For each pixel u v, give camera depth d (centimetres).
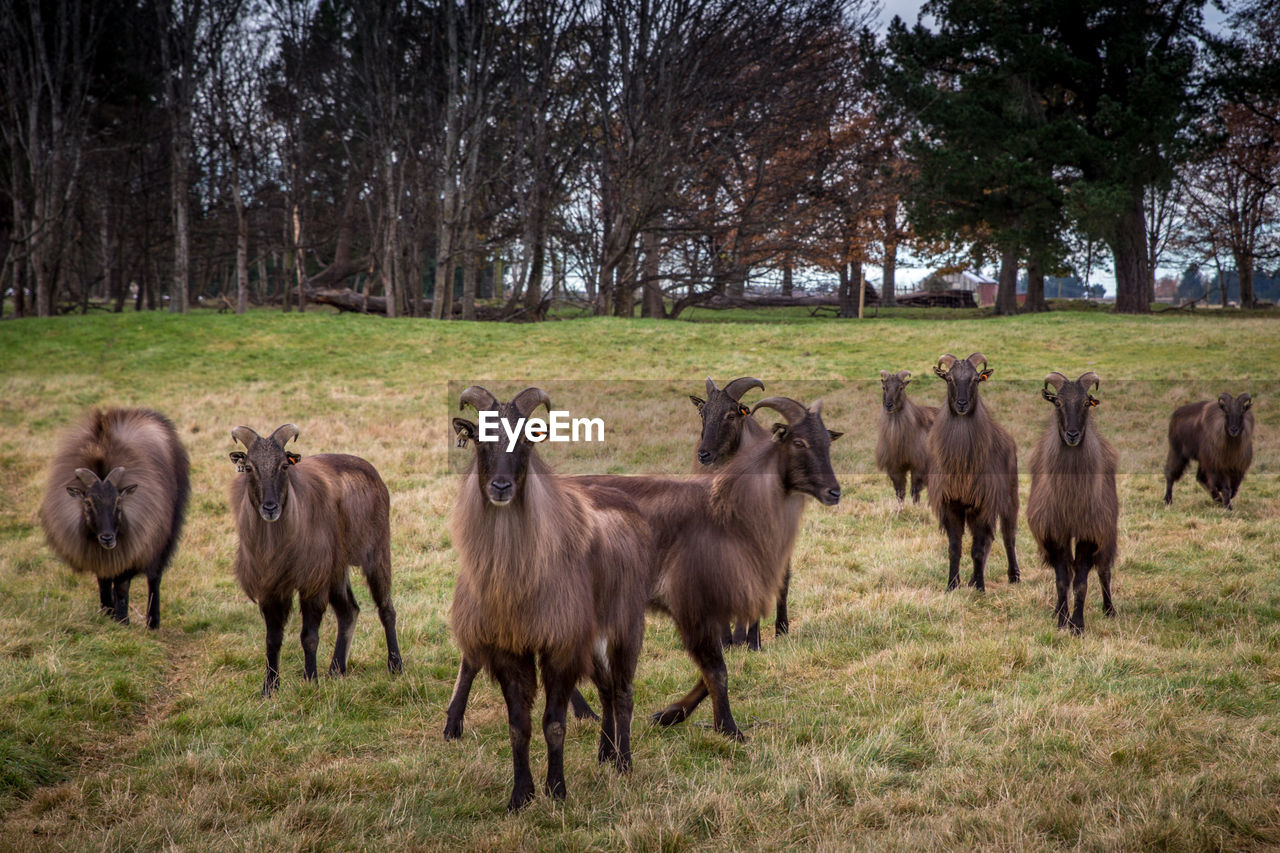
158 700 658
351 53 4222
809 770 506
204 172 4606
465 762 536
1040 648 714
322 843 445
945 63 4428
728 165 4134
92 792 505
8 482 1380
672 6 3753
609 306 4306
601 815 471
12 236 3859
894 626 796
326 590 690
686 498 589
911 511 1252
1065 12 4100
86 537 805
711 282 4256
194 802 487
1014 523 945
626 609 525
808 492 586
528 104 3884
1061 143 3847
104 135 4147
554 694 482
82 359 2653
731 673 696
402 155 4134
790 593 906
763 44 3859
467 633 481
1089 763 506
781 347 2917
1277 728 537
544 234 4172
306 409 2020
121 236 4559
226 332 3061
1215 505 1248
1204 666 652
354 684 677
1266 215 4747
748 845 440
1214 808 443
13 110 3628
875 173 4294
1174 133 3897
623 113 3800
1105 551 781
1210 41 4044
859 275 4912
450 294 4353
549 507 465
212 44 3791
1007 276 4722
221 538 1127
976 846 420
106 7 3806
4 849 436
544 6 3806
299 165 4297
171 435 937
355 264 5272
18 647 702
